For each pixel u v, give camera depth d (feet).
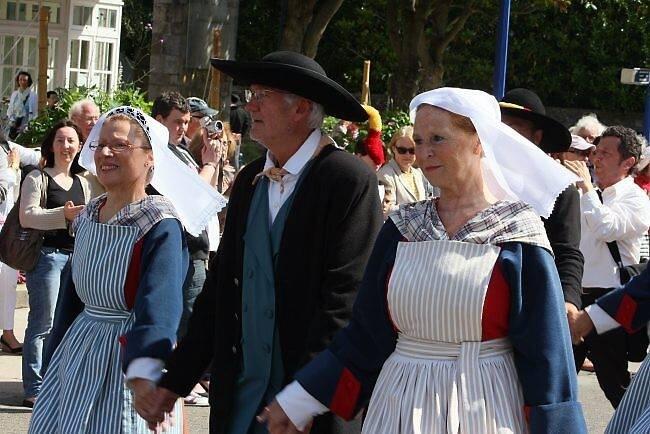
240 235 20.17
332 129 59.11
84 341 20.71
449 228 17.10
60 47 106.63
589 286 34.42
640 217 34.12
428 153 16.96
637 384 21.06
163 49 94.43
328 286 19.17
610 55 154.92
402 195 40.34
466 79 154.71
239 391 20.08
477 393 16.62
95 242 20.74
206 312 20.74
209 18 87.10
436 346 16.98
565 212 25.27
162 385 19.98
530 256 16.71
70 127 35.53
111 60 110.63
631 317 20.35
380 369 17.63
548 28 153.79
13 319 42.47
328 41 154.92
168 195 21.47
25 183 34.96
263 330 19.69
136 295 20.36
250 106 20.08
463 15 113.80
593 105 157.48
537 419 16.48
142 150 21.02
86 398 20.36
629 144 34.27
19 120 95.86
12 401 36.24
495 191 17.38
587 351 32.01
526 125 27.22
